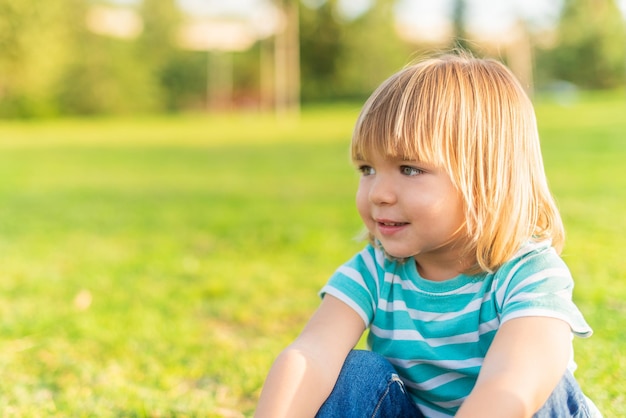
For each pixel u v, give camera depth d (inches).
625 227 199.0
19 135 937.5
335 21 1651.1
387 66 1663.4
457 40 83.9
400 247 62.4
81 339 129.0
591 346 104.4
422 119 60.7
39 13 1239.5
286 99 1579.7
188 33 1765.5
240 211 287.4
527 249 62.5
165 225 259.9
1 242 232.2
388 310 67.5
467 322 62.9
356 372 63.5
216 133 898.1
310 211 278.2
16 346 126.0
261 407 61.2
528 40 1469.0
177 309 149.0
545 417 57.3
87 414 94.9
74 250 217.8
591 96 1273.4
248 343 125.5
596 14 1465.3
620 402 86.4
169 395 101.4
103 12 1653.5
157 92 1631.4
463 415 54.5
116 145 737.6
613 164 355.3
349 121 1070.4
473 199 61.4
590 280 144.0
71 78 1494.8
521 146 63.4
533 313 57.8
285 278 172.4
